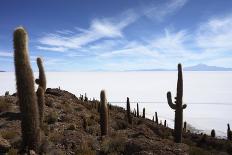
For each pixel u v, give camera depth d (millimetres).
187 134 30375
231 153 22578
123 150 11977
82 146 12172
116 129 22656
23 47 9969
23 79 10031
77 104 27922
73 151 11633
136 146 11859
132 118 30422
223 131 87125
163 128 31453
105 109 16562
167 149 11625
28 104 10156
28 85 10117
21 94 10094
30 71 10188
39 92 15539
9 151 9641
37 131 10406
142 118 37469
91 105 31156
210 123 108312
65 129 16625
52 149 10969
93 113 26562
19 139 11664
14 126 15188
